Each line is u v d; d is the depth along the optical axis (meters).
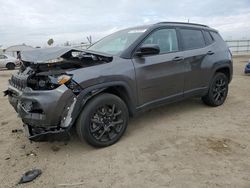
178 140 4.15
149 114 5.44
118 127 4.09
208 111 5.58
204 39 5.54
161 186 2.98
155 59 4.47
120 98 4.14
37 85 3.67
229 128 4.60
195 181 3.04
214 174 3.16
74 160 3.67
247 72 11.64
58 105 3.48
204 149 3.80
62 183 3.15
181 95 4.99
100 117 3.87
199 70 5.23
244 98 6.66
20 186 3.13
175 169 3.31
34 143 4.30
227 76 6.07
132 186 3.01
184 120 5.05
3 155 3.93
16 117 5.78
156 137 4.29
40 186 3.12
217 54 5.65
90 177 3.24
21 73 4.15
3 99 7.73
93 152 3.86
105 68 3.88
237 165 3.34
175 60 4.75
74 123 3.79
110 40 4.95
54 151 3.97
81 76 3.63
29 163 3.66
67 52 3.73
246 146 3.87
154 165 3.43
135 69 4.18
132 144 4.05
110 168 3.41
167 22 4.93
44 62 3.59
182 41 5.03
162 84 4.59
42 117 3.52
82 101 3.64
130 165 3.46
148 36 4.50
